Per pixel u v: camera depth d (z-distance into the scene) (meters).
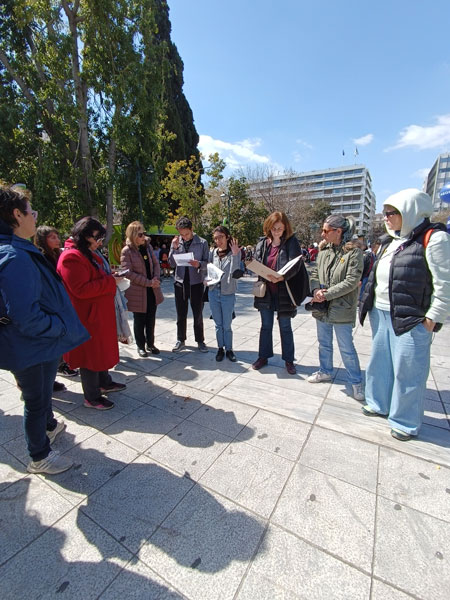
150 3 12.98
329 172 90.06
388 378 2.55
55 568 1.44
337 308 2.94
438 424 2.56
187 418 2.68
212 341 4.86
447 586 1.35
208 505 1.78
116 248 15.03
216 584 1.36
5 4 12.16
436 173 72.19
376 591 1.33
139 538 1.58
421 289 2.15
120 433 2.48
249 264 3.11
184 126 26.81
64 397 3.09
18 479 1.99
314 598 1.31
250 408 2.82
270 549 1.52
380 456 2.17
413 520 1.67
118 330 3.44
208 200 25.17
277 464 2.10
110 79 12.91
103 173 13.07
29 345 1.72
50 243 3.04
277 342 4.83
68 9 12.00
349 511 1.73
